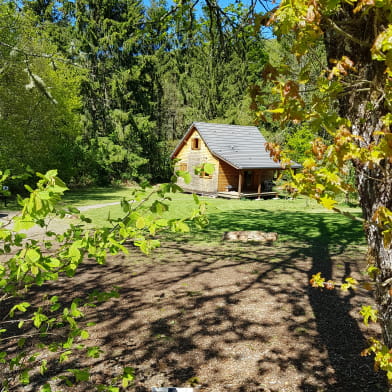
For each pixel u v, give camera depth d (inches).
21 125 772.0
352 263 300.8
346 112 70.4
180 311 200.8
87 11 1277.1
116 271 280.5
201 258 323.6
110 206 764.6
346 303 209.8
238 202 900.6
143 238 76.0
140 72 1400.1
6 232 69.9
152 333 174.7
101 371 142.2
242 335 171.6
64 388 130.3
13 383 133.0
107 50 1306.6
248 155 1107.3
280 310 201.0
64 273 274.4
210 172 73.4
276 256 330.0
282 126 58.1
